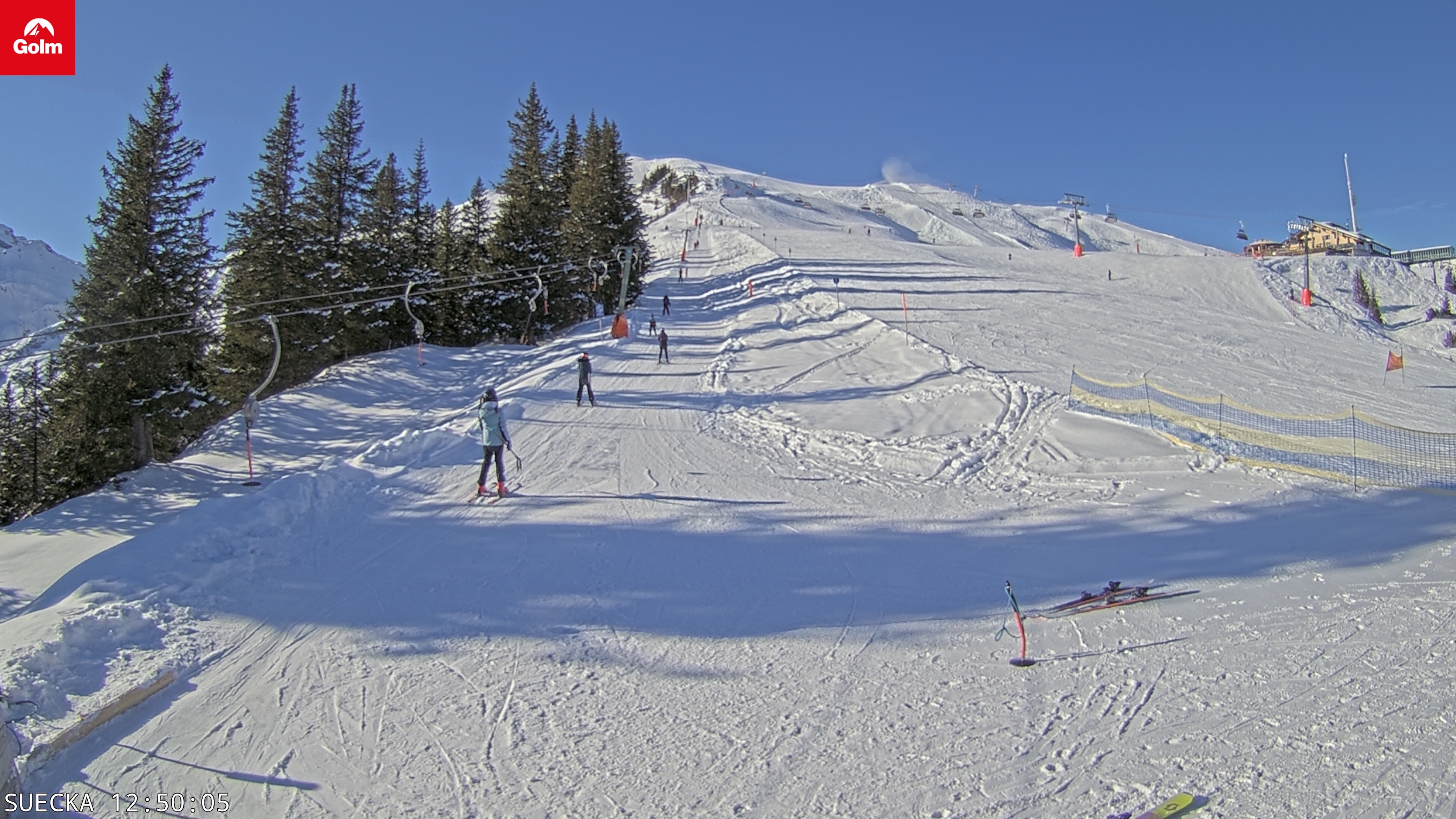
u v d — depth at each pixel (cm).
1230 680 686
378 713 648
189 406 2742
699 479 1512
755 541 1133
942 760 571
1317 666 709
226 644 769
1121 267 6350
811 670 728
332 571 983
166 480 2308
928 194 18788
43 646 682
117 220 2738
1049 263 6656
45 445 2798
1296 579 945
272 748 594
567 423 2044
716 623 839
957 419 2047
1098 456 1620
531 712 652
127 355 2602
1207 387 2509
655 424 2053
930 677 711
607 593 924
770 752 587
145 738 603
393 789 543
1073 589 937
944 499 1373
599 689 692
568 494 1386
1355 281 6638
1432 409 2328
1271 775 536
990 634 807
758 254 6662
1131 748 580
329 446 2516
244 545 1034
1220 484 1399
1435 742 571
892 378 2641
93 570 894
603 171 4884
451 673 720
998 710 646
